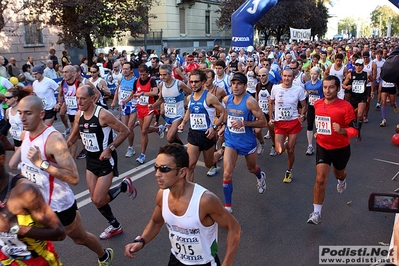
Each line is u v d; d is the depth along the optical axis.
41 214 2.54
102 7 15.31
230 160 5.07
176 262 2.80
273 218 5.15
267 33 35.53
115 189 4.52
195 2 30.44
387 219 5.07
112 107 8.78
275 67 13.12
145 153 8.36
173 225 2.61
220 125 5.45
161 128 8.09
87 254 4.32
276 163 7.62
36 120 3.29
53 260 2.82
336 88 4.71
